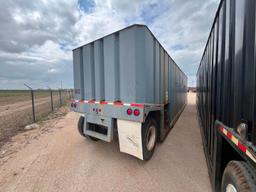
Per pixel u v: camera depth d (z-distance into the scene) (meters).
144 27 2.51
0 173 2.50
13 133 4.77
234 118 1.36
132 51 2.52
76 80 3.68
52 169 2.62
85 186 2.16
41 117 7.49
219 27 2.02
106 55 2.91
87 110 3.38
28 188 2.12
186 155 3.21
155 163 2.84
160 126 3.69
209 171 2.38
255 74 0.99
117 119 2.82
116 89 2.81
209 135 2.64
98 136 3.15
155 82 3.23
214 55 2.37
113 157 3.08
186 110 10.14
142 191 2.06
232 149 1.75
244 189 1.10
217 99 2.06
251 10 1.06
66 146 3.67
